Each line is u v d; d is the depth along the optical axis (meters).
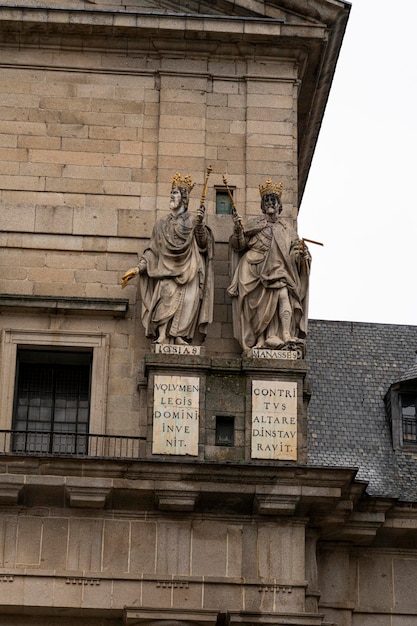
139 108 37.31
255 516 33.28
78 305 35.31
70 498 32.72
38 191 36.50
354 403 38.72
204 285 34.97
